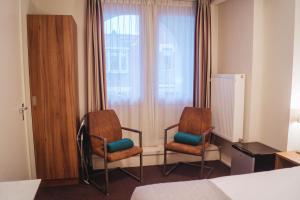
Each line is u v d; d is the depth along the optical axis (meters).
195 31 3.44
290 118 2.51
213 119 3.48
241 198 1.41
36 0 2.91
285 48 2.55
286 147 2.57
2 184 1.30
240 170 2.78
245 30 3.02
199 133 3.23
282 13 2.58
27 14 2.55
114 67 3.32
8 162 1.89
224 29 3.50
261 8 2.87
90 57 3.14
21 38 2.29
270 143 2.81
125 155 2.73
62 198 2.55
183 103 3.64
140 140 2.96
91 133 2.88
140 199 1.47
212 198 1.41
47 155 2.74
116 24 3.27
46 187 2.78
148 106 3.52
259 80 2.95
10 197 1.18
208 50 3.51
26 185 1.30
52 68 2.64
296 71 2.48
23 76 2.33
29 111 2.51
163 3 3.40
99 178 3.02
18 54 2.20
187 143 3.05
